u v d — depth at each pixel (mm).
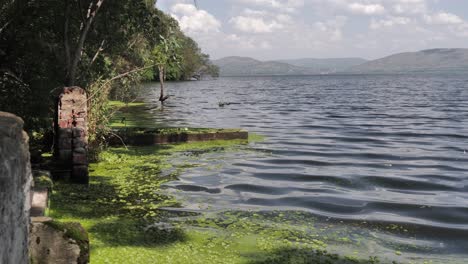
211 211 9094
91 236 7109
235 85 114812
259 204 9891
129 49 15984
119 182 11062
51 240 4883
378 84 118562
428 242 7723
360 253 7066
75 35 14086
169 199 9766
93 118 13367
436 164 15227
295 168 14148
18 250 2855
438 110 37906
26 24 12609
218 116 31969
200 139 18391
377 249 7293
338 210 9594
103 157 13648
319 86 107562
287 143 19188
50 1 12719
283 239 7535
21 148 2936
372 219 8953
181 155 15469
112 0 13883
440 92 71625
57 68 13352
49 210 7852
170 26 14859
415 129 24953
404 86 101000
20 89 12703
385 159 16078
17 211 2812
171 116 31297
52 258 4887
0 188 2473
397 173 13688
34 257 4824
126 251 6555
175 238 7293
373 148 18438
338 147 18547
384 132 23594
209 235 7547
